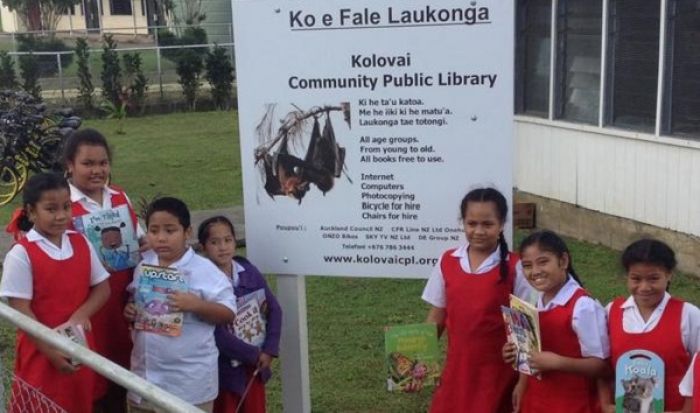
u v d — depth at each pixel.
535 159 8.42
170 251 3.34
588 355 3.04
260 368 3.61
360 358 5.31
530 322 3.01
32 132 11.19
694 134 6.52
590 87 7.61
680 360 2.92
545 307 3.13
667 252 2.93
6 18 41.44
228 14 33.03
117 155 14.33
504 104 3.40
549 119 8.13
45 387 3.32
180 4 32.91
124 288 3.63
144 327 3.37
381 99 3.51
